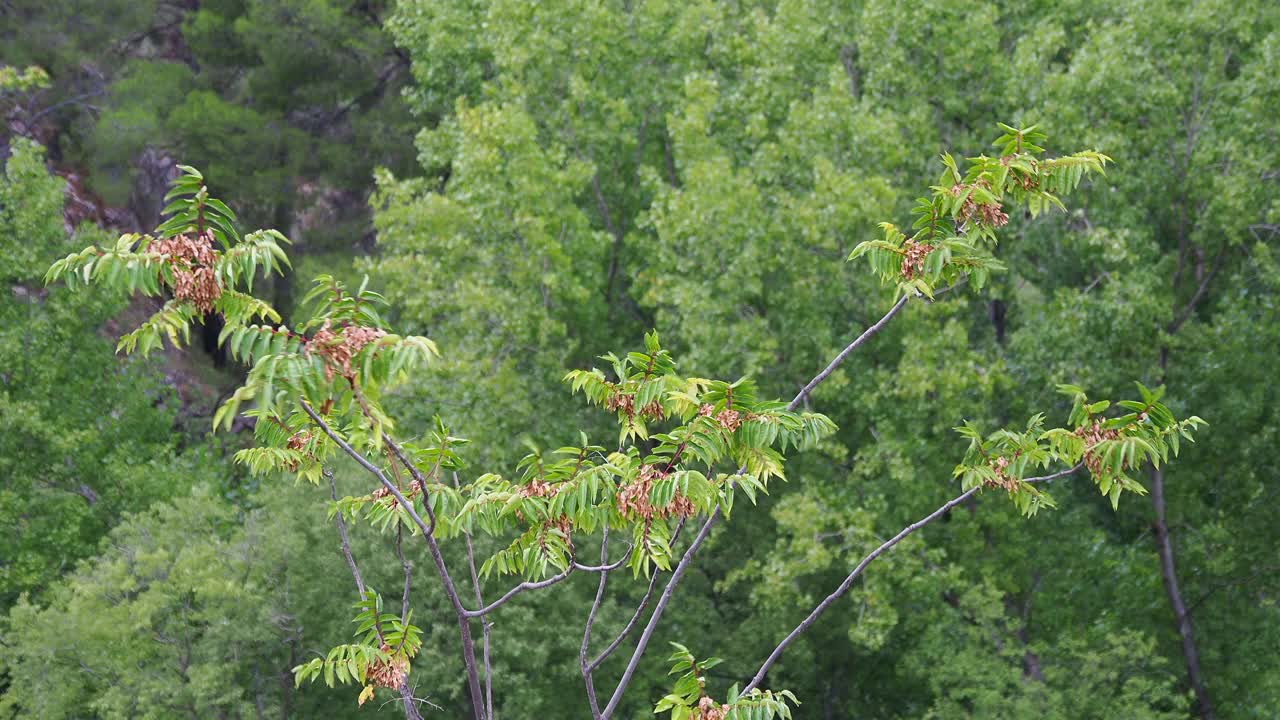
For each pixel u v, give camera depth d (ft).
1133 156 57.93
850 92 63.16
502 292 60.70
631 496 17.06
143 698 51.49
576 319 66.03
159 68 94.84
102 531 71.05
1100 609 65.00
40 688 53.11
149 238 14.37
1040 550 63.57
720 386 17.43
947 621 60.29
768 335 58.75
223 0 91.81
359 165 90.02
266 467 19.60
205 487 62.39
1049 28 58.23
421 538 58.90
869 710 77.20
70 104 93.71
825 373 18.43
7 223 70.64
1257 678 65.87
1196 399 62.08
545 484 18.01
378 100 96.89
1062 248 60.34
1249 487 65.41
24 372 70.95
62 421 70.18
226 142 84.33
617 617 65.31
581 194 67.87
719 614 71.97
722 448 17.34
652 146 70.95
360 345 13.75
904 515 60.49
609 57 67.36
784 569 56.18
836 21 64.18
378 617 18.89
